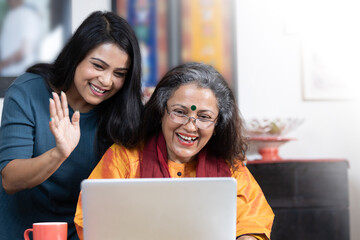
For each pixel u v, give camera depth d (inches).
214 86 68.6
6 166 68.5
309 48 137.3
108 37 70.5
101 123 77.4
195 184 51.8
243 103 134.1
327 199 118.4
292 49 136.9
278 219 116.3
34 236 55.0
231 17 134.6
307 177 118.0
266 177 116.6
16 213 75.5
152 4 132.6
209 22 134.3
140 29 132.3
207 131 67.9
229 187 52.2
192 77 68.3
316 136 136.8
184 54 133.5
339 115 137.9
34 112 73.4
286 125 123.9
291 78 136.4
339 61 137.8
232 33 134.5
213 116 68.2
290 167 117.4
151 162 70.9
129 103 74.0
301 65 136.9
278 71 136.0
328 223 118.0
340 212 118.6
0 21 125.3
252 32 135.8
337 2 138.6
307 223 117.2
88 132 77.5
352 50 138.3
